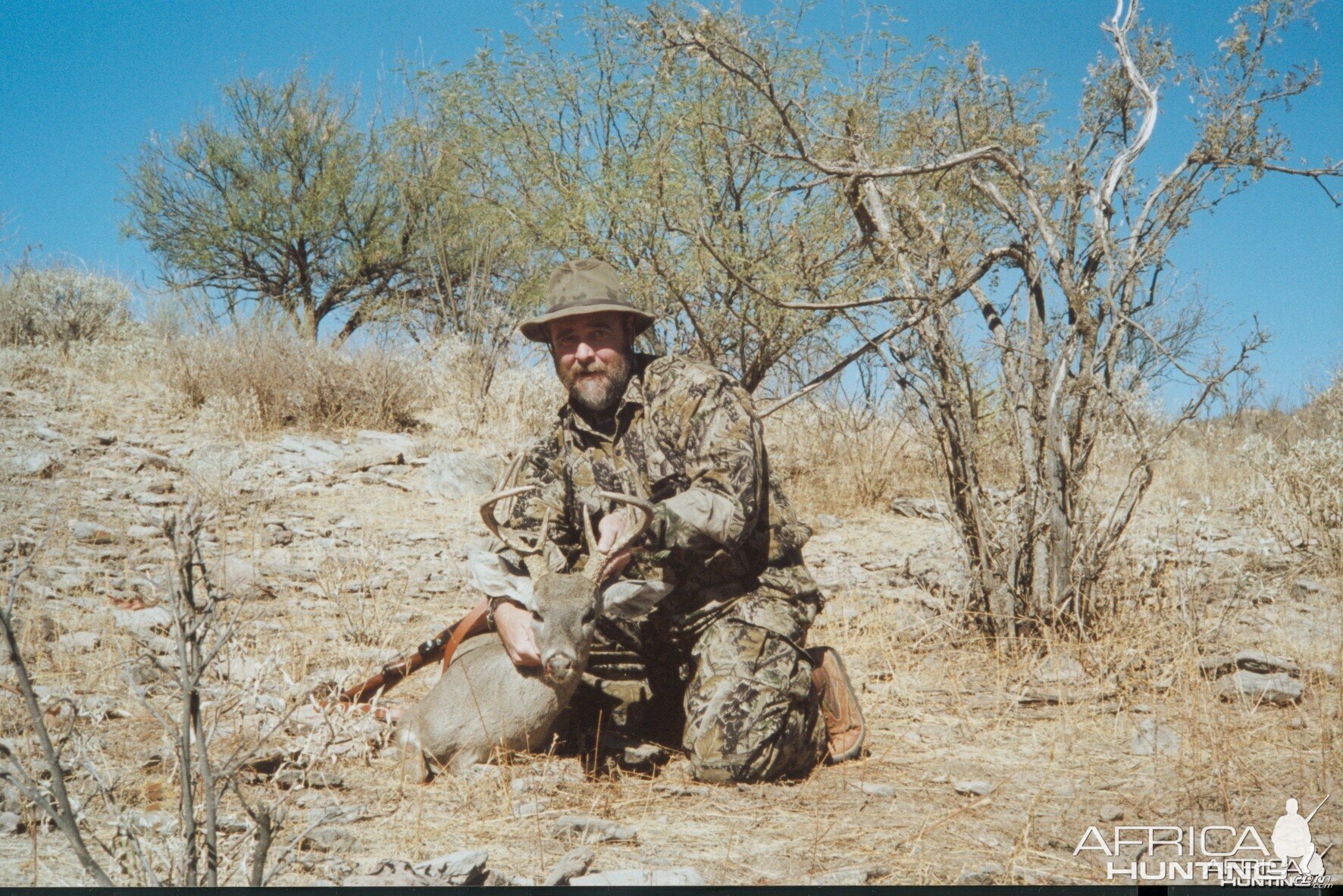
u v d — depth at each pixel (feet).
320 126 75.72
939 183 23.38
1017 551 21.76
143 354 49.85
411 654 16.92
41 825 12.07
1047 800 14.44
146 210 76.18
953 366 21.83
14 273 54.65
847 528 32.37
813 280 29.35
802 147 20.99
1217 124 20.77
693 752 14.98
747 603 15.66
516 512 16.93
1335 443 29.73
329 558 26.18
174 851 10.59
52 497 28.27
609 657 16.48
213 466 33.94
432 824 13.03
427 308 64.59
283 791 13.56
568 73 36.83
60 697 15.11
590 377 16.51
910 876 11.84
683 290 30.09
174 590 9.82
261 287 77.00
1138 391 23.29
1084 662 20.18
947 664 20.58
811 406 38.63
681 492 15.88
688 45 20.76
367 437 40.75
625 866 11.93
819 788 14.82
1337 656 20.03
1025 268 21.76
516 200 38.55
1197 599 22.47
